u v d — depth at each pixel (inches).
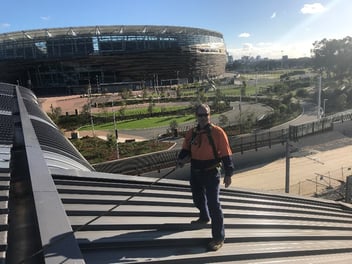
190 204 235.0
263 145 1306.6
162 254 168.2
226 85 4153.5
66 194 221.3
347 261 208.8
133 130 1705.2
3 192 195.3
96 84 3890.3
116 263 153.7
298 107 2272.4
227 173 172.7
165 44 4180.6
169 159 1048.2
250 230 223.9
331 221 302.2
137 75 4082.2
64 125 1867.6
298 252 205.2
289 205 314.8
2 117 458.6
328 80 3900.1
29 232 156.8
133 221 195.3
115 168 989.2
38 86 3853.3
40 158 249.6
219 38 5492.1
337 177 1091.3
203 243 186.5
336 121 1653.5
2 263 131.3
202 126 175.9
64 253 130.6
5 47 3826.3
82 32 4025.6
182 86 3695.9
